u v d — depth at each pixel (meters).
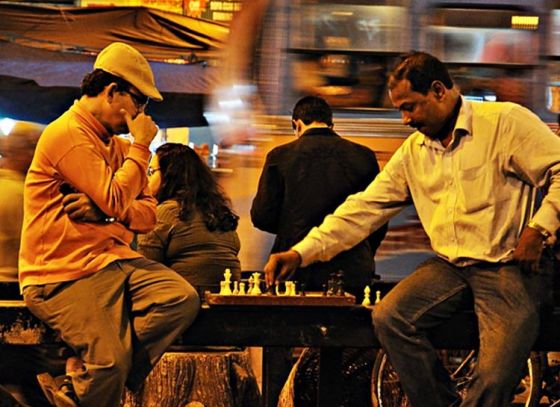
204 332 5.80
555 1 9.90
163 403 6.78
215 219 7.07
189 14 9.89
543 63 9.90
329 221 5.96
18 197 8.09
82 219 5.44
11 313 5.67
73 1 9.95
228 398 6.86
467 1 9.86
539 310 5.54
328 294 5.93
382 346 5.72
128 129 5.52
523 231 5.48
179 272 7.00
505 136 5.49
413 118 5.54
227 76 9.90
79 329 5.37
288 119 9.77
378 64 9.79
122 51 5.50
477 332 5.82
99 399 5.34
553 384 7.66
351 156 7.04
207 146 10.41
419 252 9.62
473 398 5.39
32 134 8.25
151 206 5.69
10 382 6.04
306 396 6.96
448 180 5.61
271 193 7.05
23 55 9.89
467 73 9.90
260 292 5.91
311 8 9.79
